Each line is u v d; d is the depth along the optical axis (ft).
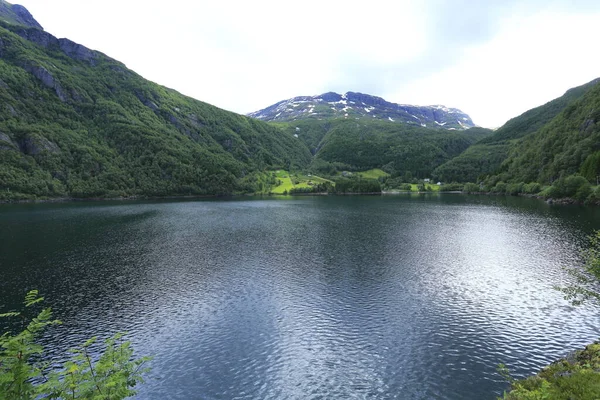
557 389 56.85
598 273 86.99
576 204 453.99
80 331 113.19
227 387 86.58
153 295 142.72
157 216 402.93
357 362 95.81
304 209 486.79
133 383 44.09
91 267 181.57
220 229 303.48
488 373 89.61
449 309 126.82
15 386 34.60
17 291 146.61
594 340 103.45
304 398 82.48
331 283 154.92
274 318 121.60
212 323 118.42
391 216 391.04
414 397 81.71
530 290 143.84
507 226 302.25
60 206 530.27
